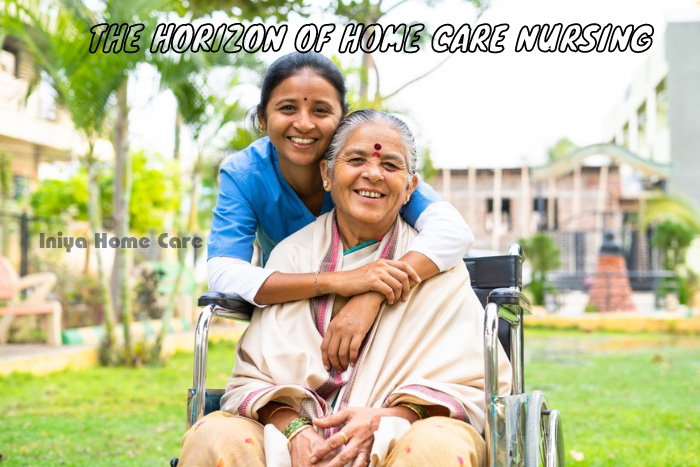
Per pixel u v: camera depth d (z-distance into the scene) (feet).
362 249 9.18
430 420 7.67
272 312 8.88
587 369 28.30
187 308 41.34
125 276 28.32
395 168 8.85
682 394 22.85
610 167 81.76
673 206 57.31
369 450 7.66
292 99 9.27
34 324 31.24
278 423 8.11
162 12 25.81
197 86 26.68
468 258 10.34
